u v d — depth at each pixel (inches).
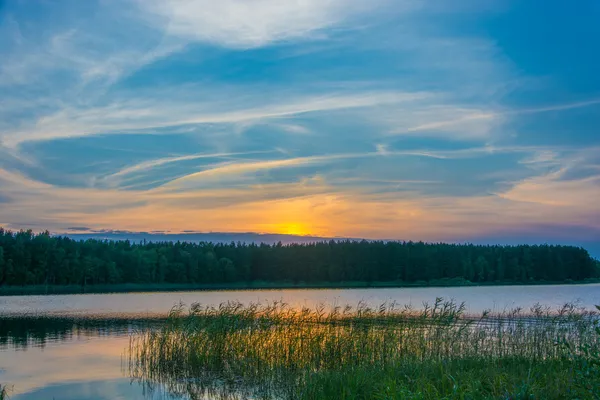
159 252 5713.6
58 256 4785.9
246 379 829.2
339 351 880.3
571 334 820.6
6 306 2689.5
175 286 5433.1
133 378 871.1
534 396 466.3
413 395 515.8
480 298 3110.2
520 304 2491.4
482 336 889.5
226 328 1011.9
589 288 4736.7
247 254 5905.5
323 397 599.5
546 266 5738.2
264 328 987.9
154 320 1887.3
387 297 3292.3
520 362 724.0
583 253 5821.9
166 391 778.8
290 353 890.1
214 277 5659.5
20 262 4557.1
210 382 821.9
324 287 5541.3
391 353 818.8
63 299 3366.1
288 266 5797.2
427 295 3553.2
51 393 781.3
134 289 5137.8
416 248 5625.0
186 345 987.9
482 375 609.3
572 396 448.1
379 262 5615.2
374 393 572.7
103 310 2396.7
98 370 941.8
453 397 494.6
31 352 1159.0
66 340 1359.5
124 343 1294.3
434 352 825.5
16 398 754.8
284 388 753.0
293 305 2399.1
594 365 462.0
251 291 4697.3
